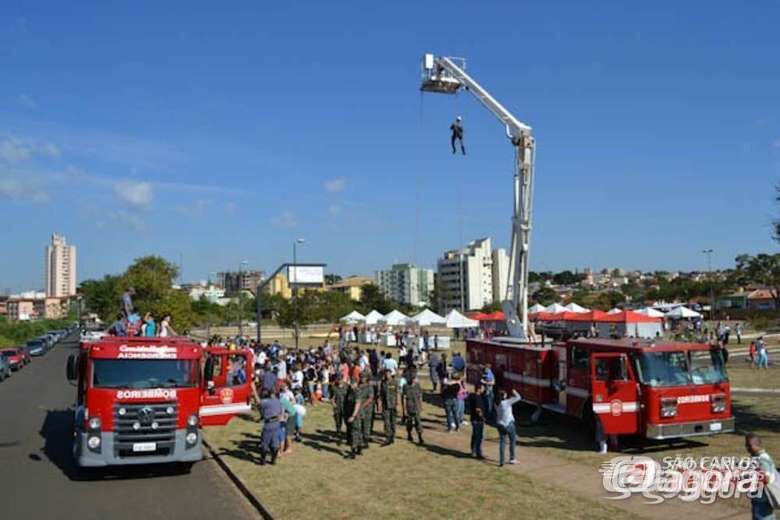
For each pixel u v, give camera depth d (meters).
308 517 11.16
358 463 15.49
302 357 33.75
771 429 18.09
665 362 15.73
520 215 24.38
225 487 14.02
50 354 74.62
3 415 25.84
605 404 15.77
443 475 14.04
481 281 176.50
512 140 24.72
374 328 69.12
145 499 13.06
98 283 83.75
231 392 18.94
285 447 16.94
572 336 23.12
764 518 8.41
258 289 43.88
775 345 50.81
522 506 11.51
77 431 14.96
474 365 24.73
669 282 156.62
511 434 15.00
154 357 14.87
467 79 25.94
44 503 12.80
